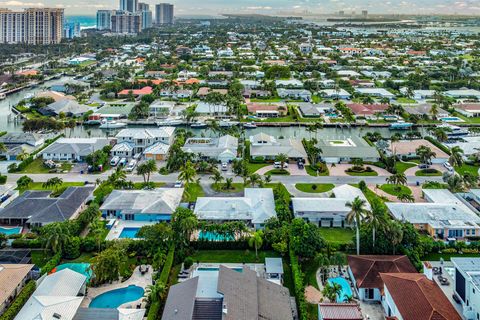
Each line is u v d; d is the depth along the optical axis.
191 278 101.44
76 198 151.50
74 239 123.25
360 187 169.00
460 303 102.19
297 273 108.62
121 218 146.12
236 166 180.75
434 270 116.12
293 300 104.12
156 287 100.12
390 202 156.88
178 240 121.62
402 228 122.75
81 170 190.62
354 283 108.12
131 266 116.31
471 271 99.44
